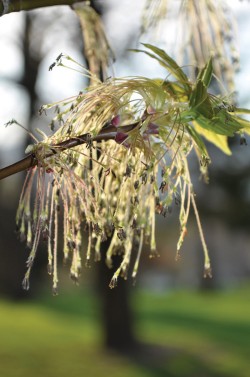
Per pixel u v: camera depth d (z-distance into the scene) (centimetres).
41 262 2648
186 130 184
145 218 191
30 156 167
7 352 1501
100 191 182
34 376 1316
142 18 268
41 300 2725
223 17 259
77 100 174
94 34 262
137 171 182
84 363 1427
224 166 1301
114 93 179
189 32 262
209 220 1455
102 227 172
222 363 1469
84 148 184
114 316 1565
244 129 183
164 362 1469
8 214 2477
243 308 2738
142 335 1727
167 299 3164
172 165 182
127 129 175
